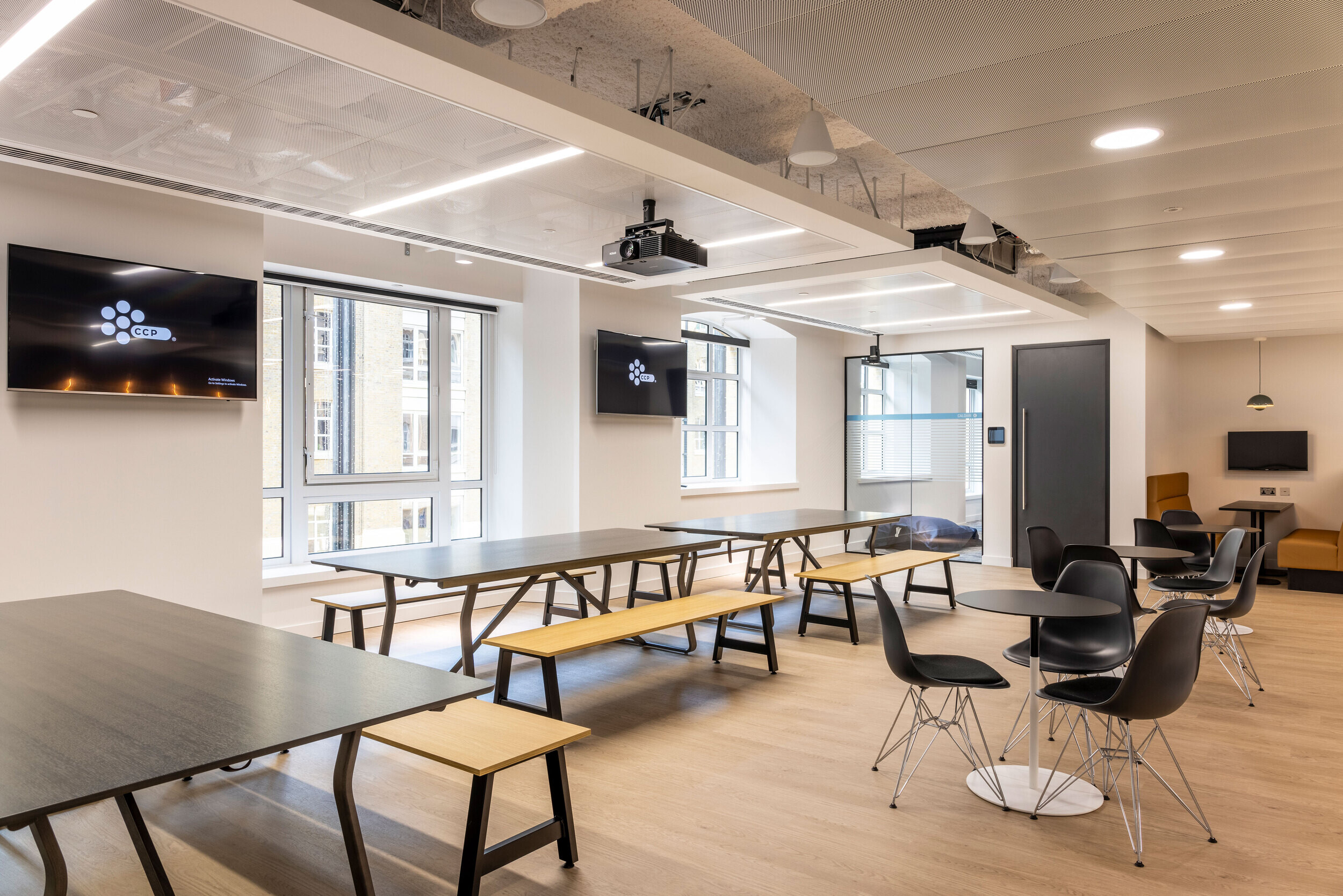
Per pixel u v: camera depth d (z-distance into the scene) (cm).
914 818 321
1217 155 382
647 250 462
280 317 637
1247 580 491
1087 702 312
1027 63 293
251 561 519
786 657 574
